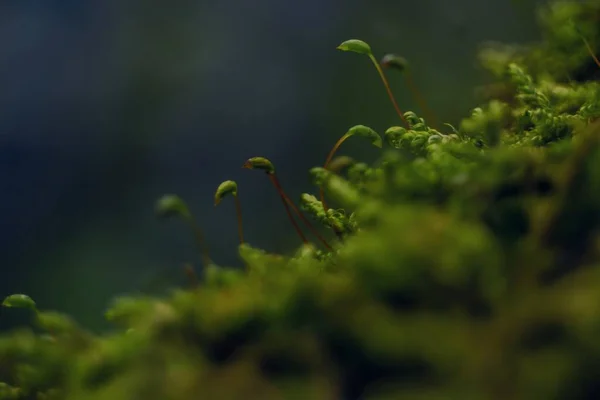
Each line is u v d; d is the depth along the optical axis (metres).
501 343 0.12
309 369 0.12
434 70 0.64
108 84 0.95
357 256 0.12
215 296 0.12
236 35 0.96
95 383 0.12
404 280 0.12
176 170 0.90
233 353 0.12
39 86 0.94
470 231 0.12
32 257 0.84
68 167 0.90
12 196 0.88
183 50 0.96
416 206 0.13
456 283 0.12
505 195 0.13
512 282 0.12
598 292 0.12
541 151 0.13
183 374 0.12
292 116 0.89
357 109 0.83
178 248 0.79
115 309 0.13
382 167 0.14
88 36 0.97
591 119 0.15
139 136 0.92
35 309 0.13
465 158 0.14
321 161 0.85
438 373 0.12
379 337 0.12
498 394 0.12
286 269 0.13
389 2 0.80
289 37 0.92
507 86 0.18
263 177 0.83
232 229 0.79
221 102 0.93
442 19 0.69
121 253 0.81
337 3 0.89
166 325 0.12
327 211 0.15
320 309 0.12
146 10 0.98
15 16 0.97
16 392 0.13
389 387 0.12
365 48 0.16
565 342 0.12
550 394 0.12
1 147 0.90
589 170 0.13
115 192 0.89
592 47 0.17
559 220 0.12
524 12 0.40
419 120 0.15
